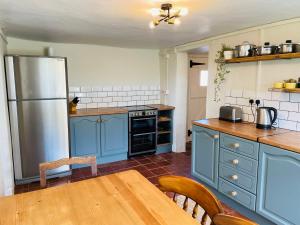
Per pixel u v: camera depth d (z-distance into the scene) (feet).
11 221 3.54
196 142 10.10
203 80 17.08
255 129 8.49
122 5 6.57
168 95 15.69
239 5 6.56
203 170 9.81
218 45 11.09
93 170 5.56
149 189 4.57
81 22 8.52
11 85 9.78
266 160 7.14
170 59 15.15
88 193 4.41
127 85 15.42
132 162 13.62
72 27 9.34
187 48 13.29
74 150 12.29
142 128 14.35
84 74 13.99
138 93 15.85
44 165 5.14
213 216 3.66
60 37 11.51
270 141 6.93
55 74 10.48
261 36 9.09
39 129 10.48
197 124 9.89
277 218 6.94
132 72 15.51
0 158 8.57
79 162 5.47
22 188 10.27
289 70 8.25
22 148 10.32
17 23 8.69
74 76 13.74
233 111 9.81
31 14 7.50
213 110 11.68
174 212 3.79
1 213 3.75
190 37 11.48
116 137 13.47
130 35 10.98
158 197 4.26
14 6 6.69
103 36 11.26
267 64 8.98
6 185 9.02
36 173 10.73
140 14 7.45
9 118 9.98
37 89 10.21
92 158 5.55
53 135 10.78
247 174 7.79
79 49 13.70
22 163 10.41
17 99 9.95
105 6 6.66
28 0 6.17
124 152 13.99
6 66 9.64
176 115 15.08
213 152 9.18
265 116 8.46
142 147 14.49
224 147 8.62
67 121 11.01
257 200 7.50
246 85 9.91
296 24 7.97
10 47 11.87
